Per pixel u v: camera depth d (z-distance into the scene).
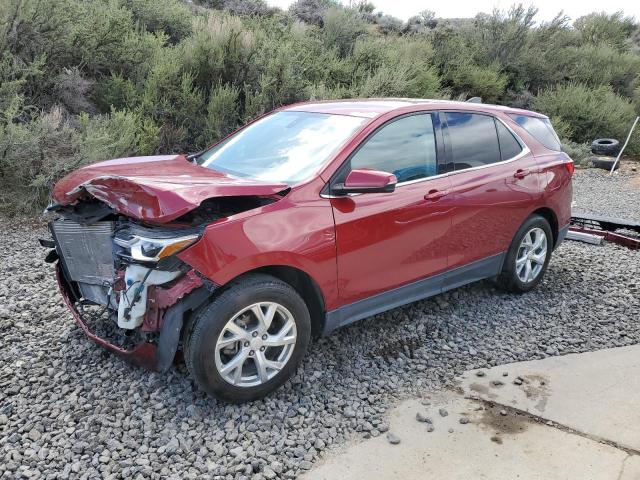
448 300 5.32
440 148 4.58
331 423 3.45
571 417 3.57
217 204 3.65
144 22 12.75
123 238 3.42
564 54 20.86
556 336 4.73
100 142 7.98
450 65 17.84
